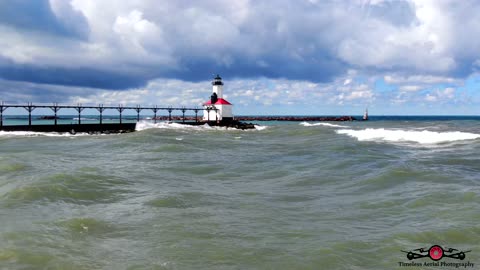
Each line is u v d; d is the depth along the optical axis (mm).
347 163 18219
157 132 47531
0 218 9336
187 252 7359
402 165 16188
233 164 19922
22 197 11297
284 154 24031
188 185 14227
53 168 16969
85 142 34750
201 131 56625
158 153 25219
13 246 7465
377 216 9516
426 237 7867
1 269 6488
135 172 16906
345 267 6609
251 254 7234
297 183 14414
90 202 11281
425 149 23547
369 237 7973
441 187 12266
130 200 11602
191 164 19922
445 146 25047
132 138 35000
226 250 7430
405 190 12133
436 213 9430
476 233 7961
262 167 18766
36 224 8875
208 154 24891
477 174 14719
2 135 43312
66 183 13141
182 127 65250
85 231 8578
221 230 8641
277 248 7496
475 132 39719
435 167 16375
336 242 7703
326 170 16844
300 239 7965
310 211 10219
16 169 16406
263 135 48031
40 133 46312
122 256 7176
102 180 14305
